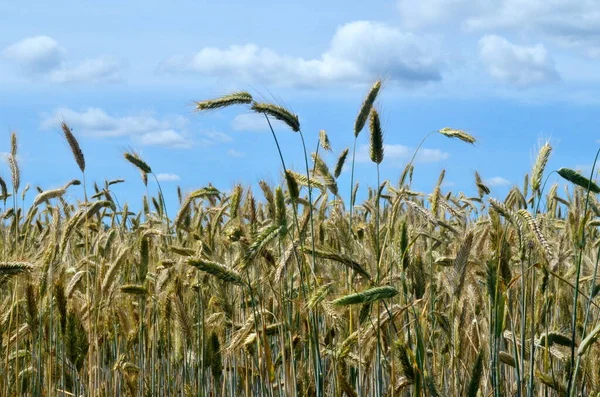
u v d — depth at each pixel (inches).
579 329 107.9
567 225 114.2
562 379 110.6
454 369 109.4
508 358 106.3
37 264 112.0
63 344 115.2
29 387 116.2
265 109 105.4
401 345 99.9
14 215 133.7
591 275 112.0
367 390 115.6
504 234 104.1
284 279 111.0
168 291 118.5
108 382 124.5
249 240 109.7
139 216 161.9
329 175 117.6
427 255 115.4
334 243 120.2
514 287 108.3
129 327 122.6
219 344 114.2
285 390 106.0
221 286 115.0
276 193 106.0
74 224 119.6
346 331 108.9
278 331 109.1
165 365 126.6
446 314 110.4
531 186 109.7
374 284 103.3
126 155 138.1
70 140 122.0
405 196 127.0
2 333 111.4
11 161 134.6
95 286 116.0
